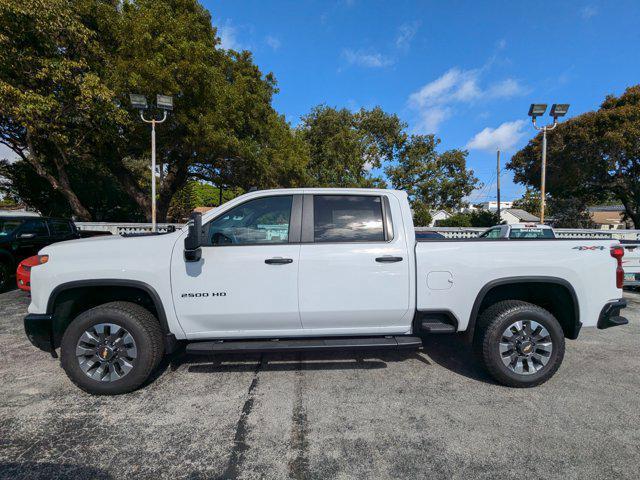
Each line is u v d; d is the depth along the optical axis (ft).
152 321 10.44
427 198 90.79
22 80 37.27
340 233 10.86
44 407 9.66
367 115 90.99
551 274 10.81
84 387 10.17
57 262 10.21
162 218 60.44
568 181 72.33
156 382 11.14
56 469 7.27
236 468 7.32
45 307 10.16
